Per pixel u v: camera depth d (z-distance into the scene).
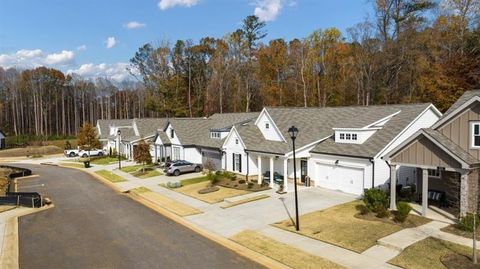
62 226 21.03
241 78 73.06
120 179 38.03
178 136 42.91
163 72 80.88
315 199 24.02
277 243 16.48
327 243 16.12
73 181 38.69
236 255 15.47
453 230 16.66
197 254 15.77
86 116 122.62
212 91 75.31
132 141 52.94
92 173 44.38
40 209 25.62
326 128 29.91
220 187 29.77
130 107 121.62
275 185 28.55
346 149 25.59
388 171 23.94
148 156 41.75
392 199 20.05
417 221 18.09
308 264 14.01
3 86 109.56
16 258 15.97
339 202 22.95
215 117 47.78
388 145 23.69
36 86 107.69
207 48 79.81
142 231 19.50
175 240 17.78
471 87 38.22
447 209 20.02
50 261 15.55
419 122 25.88
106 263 15.14
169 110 77.75
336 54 62.09
